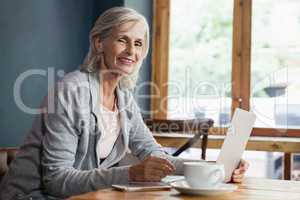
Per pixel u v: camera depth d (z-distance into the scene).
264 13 4.13
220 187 1.36
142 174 1.46
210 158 3.88
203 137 3.35
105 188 1.48
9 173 1.81
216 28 4.25
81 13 3.91
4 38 3.01
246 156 4.06
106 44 1.91
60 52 3.61
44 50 3.41
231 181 1.61
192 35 4.30
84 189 1.53
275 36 4.11
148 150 2.07
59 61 3.60
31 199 1.72
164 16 4.34
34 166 1.76
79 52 3.89
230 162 1.61
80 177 1.55
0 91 2.98
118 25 1.88
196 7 4.29
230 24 4.21
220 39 4.23
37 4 3.33
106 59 1.92
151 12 4.34
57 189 1.59
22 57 3.18
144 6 4.21
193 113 4.28
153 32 4.35
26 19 3.22
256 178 1.75
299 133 4.00
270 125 4.06
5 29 3.02
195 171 1.34
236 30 4.18
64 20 3.67
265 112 4.09
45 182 1.66
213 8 4.25
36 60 3.32
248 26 4.15
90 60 1.92
